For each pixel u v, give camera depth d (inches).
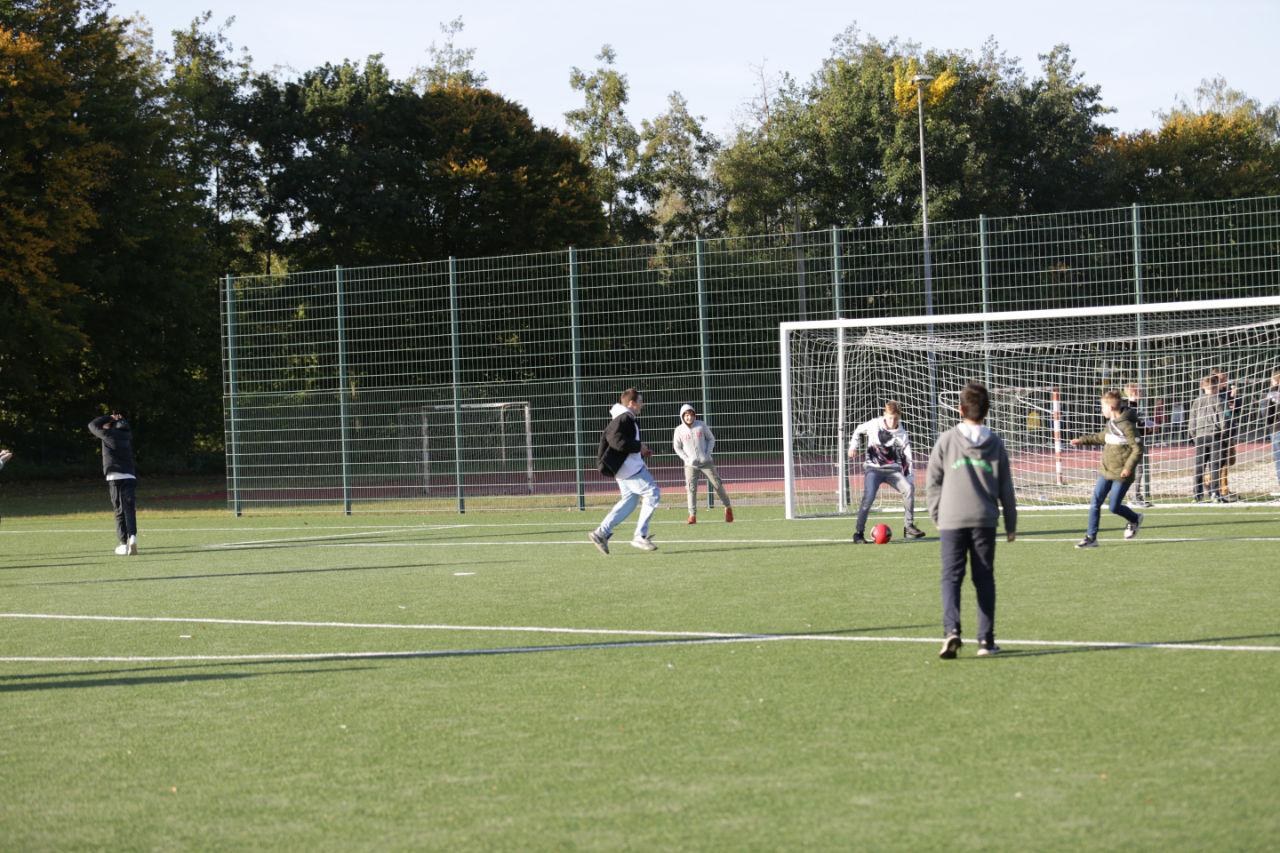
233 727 264.2
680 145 2428.6
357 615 420.2
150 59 1870.1
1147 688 269.3
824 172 1950.1
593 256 1654.8
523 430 924.0
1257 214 770.2
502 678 307.0
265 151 1831.9
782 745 233.5
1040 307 925.2
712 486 856.3
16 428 1531.7
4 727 270.5
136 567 605.3
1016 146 1958.7
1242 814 184.9
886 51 2258.9
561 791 209.2
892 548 576.4
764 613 394.6
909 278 889.5
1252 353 880.9
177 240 1517.0
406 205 1686.8
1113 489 557.6
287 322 959.0
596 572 522.6
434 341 963.3
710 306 877.2
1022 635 340.8
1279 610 365.4
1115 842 175.3
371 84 1776.6
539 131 1855.3
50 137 1294.3
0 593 516.1
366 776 222.8
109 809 208.5
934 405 827.4
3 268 1261.1
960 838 179.0
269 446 962.1
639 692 284.8
